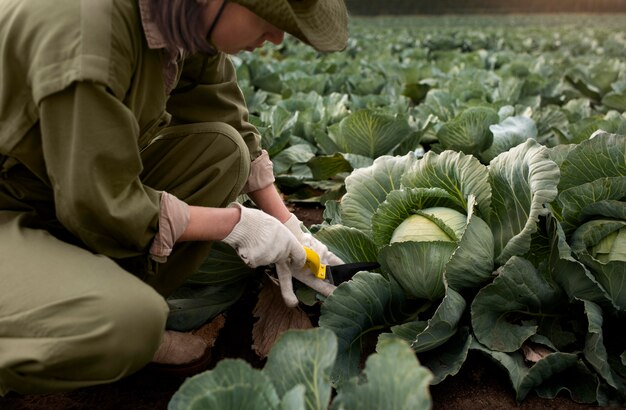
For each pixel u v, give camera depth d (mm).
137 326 1684
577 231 2191
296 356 1469
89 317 1649
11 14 1650
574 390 2102
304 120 4508
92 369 1697
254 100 5230
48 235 1855
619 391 2041
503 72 7770
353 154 3695
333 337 1451
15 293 1695
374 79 6383
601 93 6691
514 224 2250
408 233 2277
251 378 1388
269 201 2457
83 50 1598
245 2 1583
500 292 2088
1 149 1729
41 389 1745
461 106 4754
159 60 1805
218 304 2428
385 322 2289
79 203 1712
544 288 2121
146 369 2246
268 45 11320
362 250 2455
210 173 2166
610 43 13078
